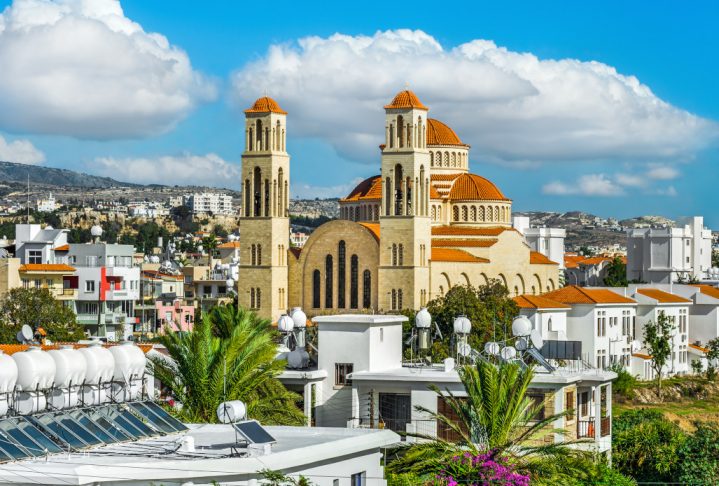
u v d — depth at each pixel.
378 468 76.12
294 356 112.62
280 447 69.94
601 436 110.94
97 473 60.34
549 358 114.31
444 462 84.50
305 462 67.62
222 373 97.38
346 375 105.75
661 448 124.25
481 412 90.44
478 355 109.88
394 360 113.75
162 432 74.44
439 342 150.25
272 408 100.88
